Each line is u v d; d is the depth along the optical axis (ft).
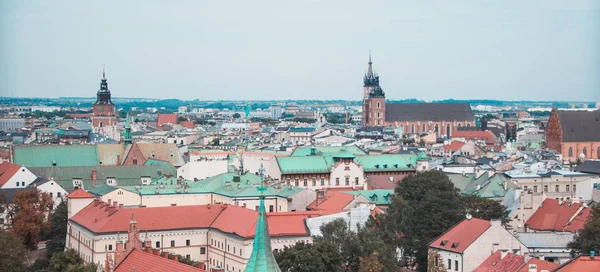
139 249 607.37
